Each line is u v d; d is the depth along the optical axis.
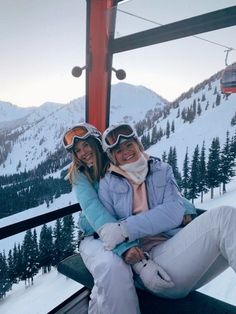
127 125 1.29
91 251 1.17
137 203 1.24
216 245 1.03
